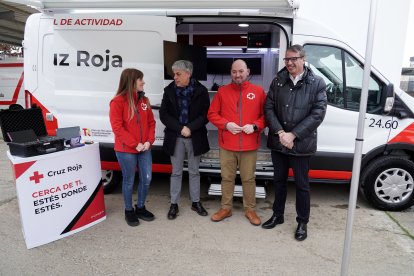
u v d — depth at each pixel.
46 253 2.96
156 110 3.87
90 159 3.37
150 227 3.44
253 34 5.34
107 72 3.86
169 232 3.34
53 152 3.08
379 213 3.80
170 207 3.69
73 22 3.82
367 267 2.76
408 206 3.80
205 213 3.71
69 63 3.90
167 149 3.50
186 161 4.05
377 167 3.73
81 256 2.91
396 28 4.94
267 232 3.34
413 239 3.22
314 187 4.62
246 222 3.56
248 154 3.39
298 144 2.95
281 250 3.01
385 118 3.65
